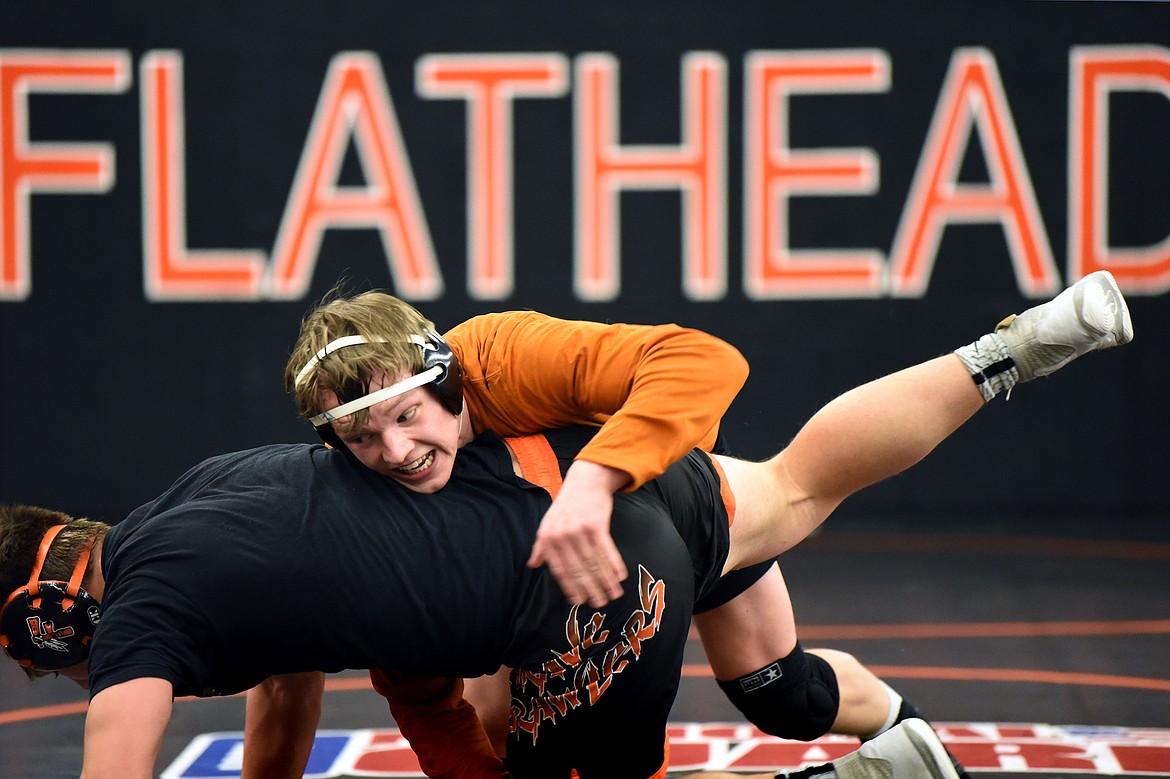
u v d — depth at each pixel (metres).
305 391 7.64
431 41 28.48
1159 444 28.45
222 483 8.00
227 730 13.88
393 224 28.61
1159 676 15.90
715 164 28.42
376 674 9.45
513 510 7.74
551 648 7.65
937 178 28.23
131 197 28.62
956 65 28.09
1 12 28.22
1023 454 28.77
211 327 28.81
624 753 8.16
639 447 7.30
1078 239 28.12
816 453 8.96
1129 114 27.92
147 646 7.19
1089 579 22.56
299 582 7.39
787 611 10.38
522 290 28.70
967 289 28.33
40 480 28.91
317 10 28.42
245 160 28.58
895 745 8.95
